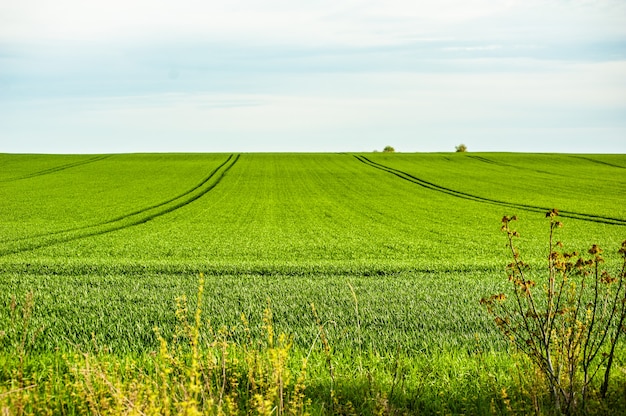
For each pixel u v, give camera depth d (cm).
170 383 560
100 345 818
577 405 494
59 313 1020
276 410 498
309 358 724
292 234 2625
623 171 6391
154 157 7638
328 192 4584
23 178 5253
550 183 5244
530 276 1452
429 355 770
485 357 723
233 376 610
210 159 7406
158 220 3100
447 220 3175
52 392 570
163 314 1020
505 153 8856
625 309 511
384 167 6669
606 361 684
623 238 2512
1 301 1107
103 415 471
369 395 569
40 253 1998
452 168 6638
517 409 523
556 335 565
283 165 6744
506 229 561
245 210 3556
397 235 2609
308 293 1201
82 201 3809
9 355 728
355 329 907
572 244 2323
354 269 1534
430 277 1433
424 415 551
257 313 1027
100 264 1551
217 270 1505
